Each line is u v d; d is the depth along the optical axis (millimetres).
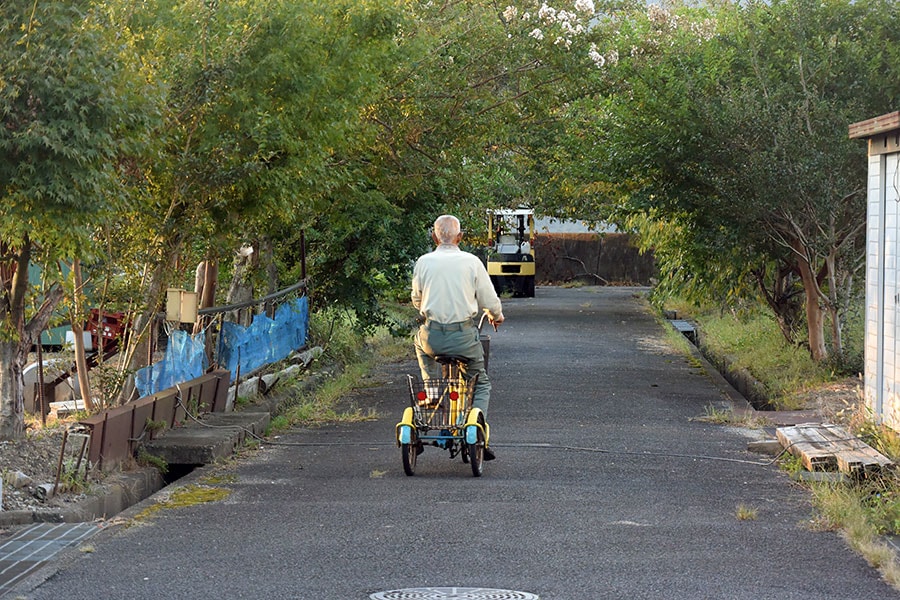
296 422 24406
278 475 18094
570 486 17000
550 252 90500
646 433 22594
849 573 11930
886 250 20516
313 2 23016
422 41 29875
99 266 20609
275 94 21656
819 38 30641
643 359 38125
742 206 30031
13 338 18109
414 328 46250
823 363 30500
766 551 12898
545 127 36969
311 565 12289
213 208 21469
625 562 12391
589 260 90250
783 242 30703
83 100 14875
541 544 13211
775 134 29219
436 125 32469
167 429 20438
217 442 19469
